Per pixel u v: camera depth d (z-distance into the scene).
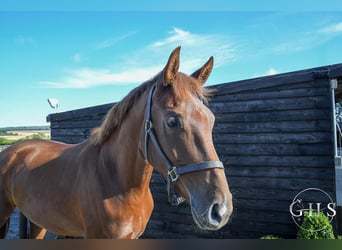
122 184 1.68
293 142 3.88
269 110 4.05
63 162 2.02
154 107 1.47
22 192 2.13
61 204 1.86
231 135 4.30
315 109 3.75
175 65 1.43
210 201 1.24
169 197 1.45
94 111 5.35
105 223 1.64
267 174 4.04
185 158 1.33
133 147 1.65
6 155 2.41
